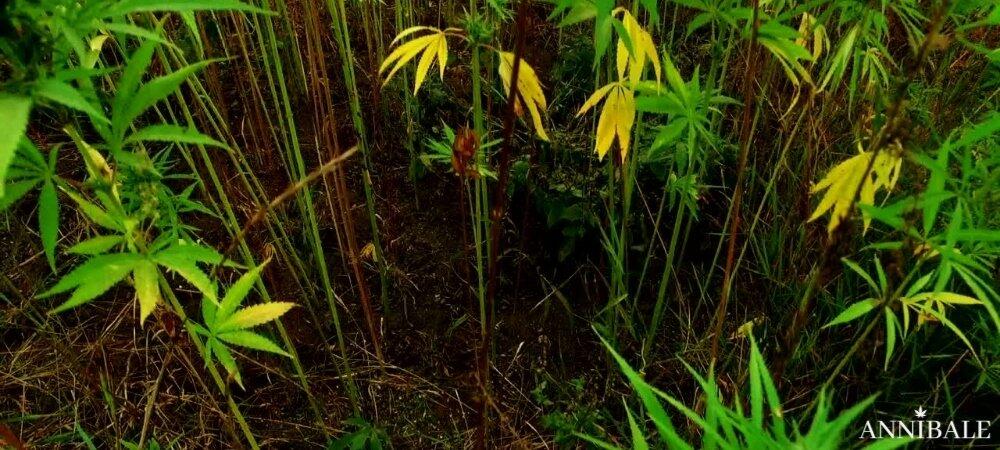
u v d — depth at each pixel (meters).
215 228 1.00
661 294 0.82
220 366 0.88
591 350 0.96
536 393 0.86
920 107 0.76
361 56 1.22
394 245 1.05
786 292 0.90
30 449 0.79
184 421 0.84
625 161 0.76
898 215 0.53
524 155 1.03
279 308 0.51
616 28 0.48
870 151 0.52
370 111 1.16
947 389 0.70
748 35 0.53
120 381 0.85
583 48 1.12
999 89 0.79
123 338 0.90
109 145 0.38
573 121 1.12
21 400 0.85
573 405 0.85
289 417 0.87
